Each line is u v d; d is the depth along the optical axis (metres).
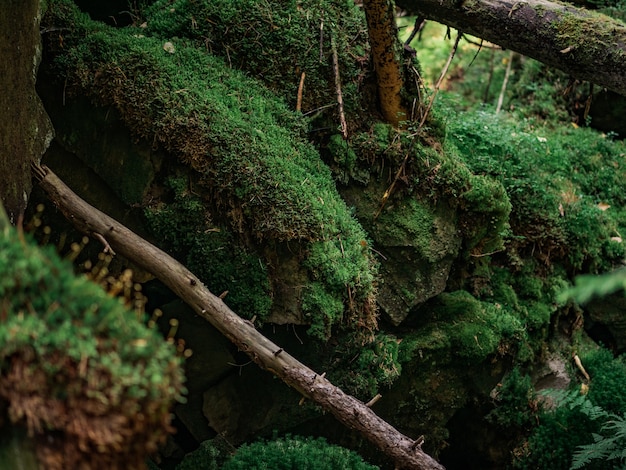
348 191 4.48
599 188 5.86
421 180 4.48
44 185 3.68
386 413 4.48
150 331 1.89
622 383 4.80
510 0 4.41
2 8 3.21
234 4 4.51
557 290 5.19
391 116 4.59
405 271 4.47
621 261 5.40
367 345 4.28
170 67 4.16
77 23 4.15
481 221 4.67
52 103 4.07
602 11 6.40
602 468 4.36
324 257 3.99
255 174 3.96
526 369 5.00
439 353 4.56
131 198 4.03
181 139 3.97
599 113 6.51
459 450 4.95
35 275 1.87
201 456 4.04
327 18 4.59
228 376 4.31
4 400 1.82
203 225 4.00
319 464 3.74
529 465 4.68
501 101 6.70
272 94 4.45
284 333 4.18
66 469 1.79
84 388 1.77
